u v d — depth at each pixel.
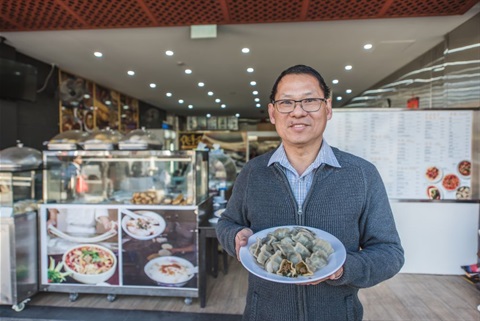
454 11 3.27
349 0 3.06
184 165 2.97
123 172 3.17
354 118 2.94
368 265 0.83
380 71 5.70
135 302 2.65
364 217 0.97
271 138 6.87
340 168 0.98
